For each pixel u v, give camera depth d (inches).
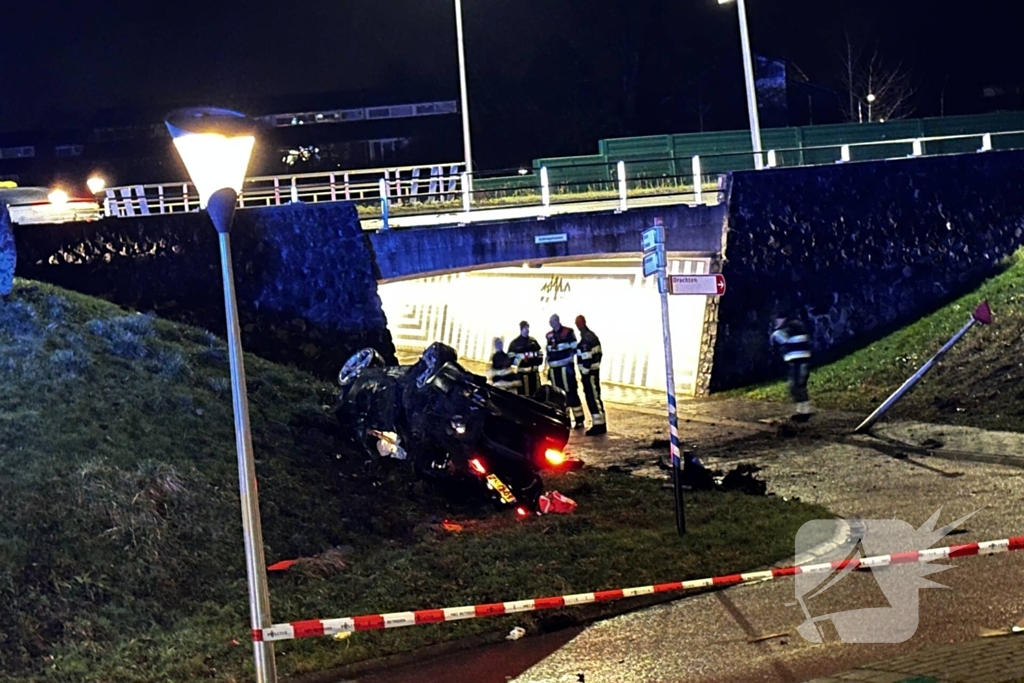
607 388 896.3
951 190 854.5
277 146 1946.4
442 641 305.4
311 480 445.4
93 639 305.3
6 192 964.0
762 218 810.8
